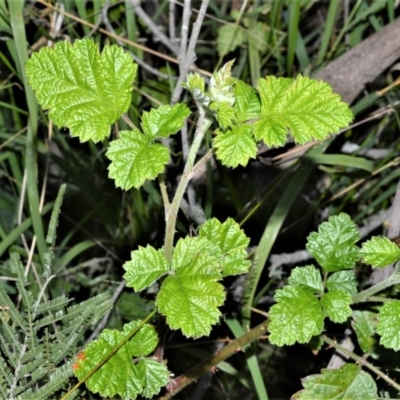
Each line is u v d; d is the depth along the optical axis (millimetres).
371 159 870
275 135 505
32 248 771
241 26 908
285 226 860
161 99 874
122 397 549
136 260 521
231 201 857
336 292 581
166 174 770
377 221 816
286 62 889
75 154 834
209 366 607
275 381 843
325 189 859
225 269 544
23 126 857
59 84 533
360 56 800
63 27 847
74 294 838
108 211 856
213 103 500
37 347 567
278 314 570
